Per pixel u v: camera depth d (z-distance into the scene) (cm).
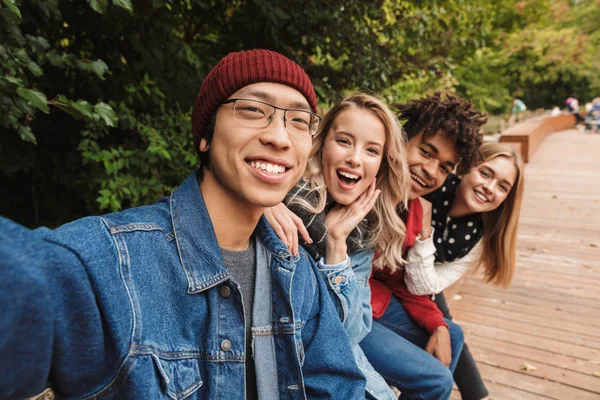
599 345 277
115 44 262
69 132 268
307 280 106
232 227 87
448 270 207
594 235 500
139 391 64
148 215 78
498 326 302
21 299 48
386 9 377
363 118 136
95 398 62
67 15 227
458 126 160
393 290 184
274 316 92
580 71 2553
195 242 79
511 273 211
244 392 81
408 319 182
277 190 81
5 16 146
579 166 954
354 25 333
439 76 452
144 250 71
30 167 250
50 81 239
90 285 59
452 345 184
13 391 51
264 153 79
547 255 439
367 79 359
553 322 307
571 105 2145
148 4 242
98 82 250
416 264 171
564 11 1986
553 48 2000
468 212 196
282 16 268
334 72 355
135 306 65
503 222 202
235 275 90
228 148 79
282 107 81
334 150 137
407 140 167
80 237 62
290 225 112
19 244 50
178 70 277
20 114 157
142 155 247
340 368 107
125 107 241
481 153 180
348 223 131
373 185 141
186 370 74
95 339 58
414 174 167
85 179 250
